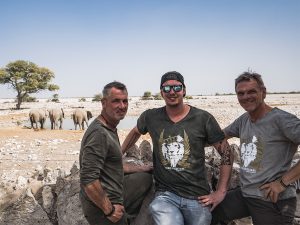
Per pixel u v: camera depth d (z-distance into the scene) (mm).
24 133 8086
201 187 1567
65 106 24016
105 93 1422
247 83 1478
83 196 1441
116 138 1452
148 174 1754
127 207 1723
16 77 20500
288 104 20344
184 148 1552
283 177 1413
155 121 1633
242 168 1555
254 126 1525
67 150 5512
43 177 2506
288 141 1471
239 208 1615
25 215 1923
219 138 1575
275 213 1479
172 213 1498
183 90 1583
